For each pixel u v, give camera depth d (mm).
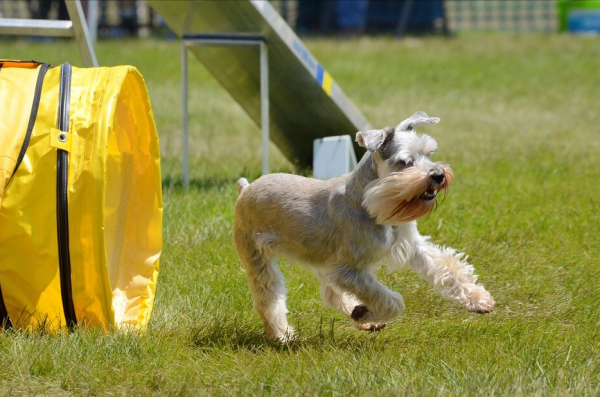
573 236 12219
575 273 10508
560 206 13977
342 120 15844
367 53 39531
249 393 7094
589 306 9453
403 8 55094
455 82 32875
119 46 38844
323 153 15516
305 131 16797
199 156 19250
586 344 8219
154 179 9750
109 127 8188
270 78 15305
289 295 10078
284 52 14164
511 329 8758
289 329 8969
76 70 8719
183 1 13734
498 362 7660
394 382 7180
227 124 24078
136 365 7766
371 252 8148
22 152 8023
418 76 34031
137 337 8289
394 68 35656
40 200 8000
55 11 46906
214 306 9617
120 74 8609
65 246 8008
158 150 9688
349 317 8906
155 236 9711
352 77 33438
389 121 24547
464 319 9367
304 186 8719
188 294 9922
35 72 8594
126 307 9180
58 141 8031
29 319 8227
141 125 9688
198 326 9023
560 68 35844
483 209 13734
